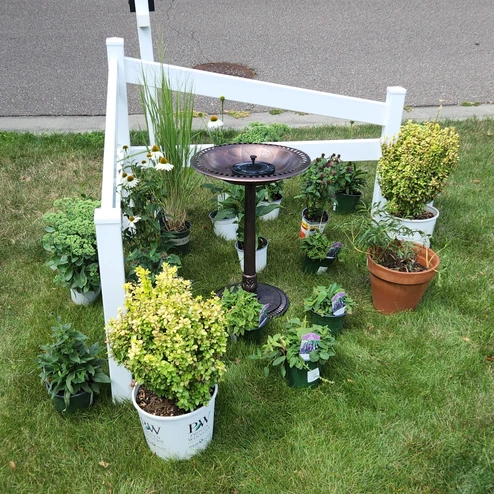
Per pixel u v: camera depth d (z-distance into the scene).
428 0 12.47
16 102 6.72
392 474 2.20
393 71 8.20
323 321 2.94
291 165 2.83
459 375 2.71
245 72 8.00
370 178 4.97
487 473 2.19
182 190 3.72
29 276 3.50
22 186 4.66
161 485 2.15
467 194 4.65
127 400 2.51
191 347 2.00
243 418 2.45
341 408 2.51
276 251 3.84
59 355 2.36
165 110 3.52
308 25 10.52
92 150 5.36
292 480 2.17
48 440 2.34
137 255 3.12
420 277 2.98
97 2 11.66
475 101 7.09
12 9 11.03
